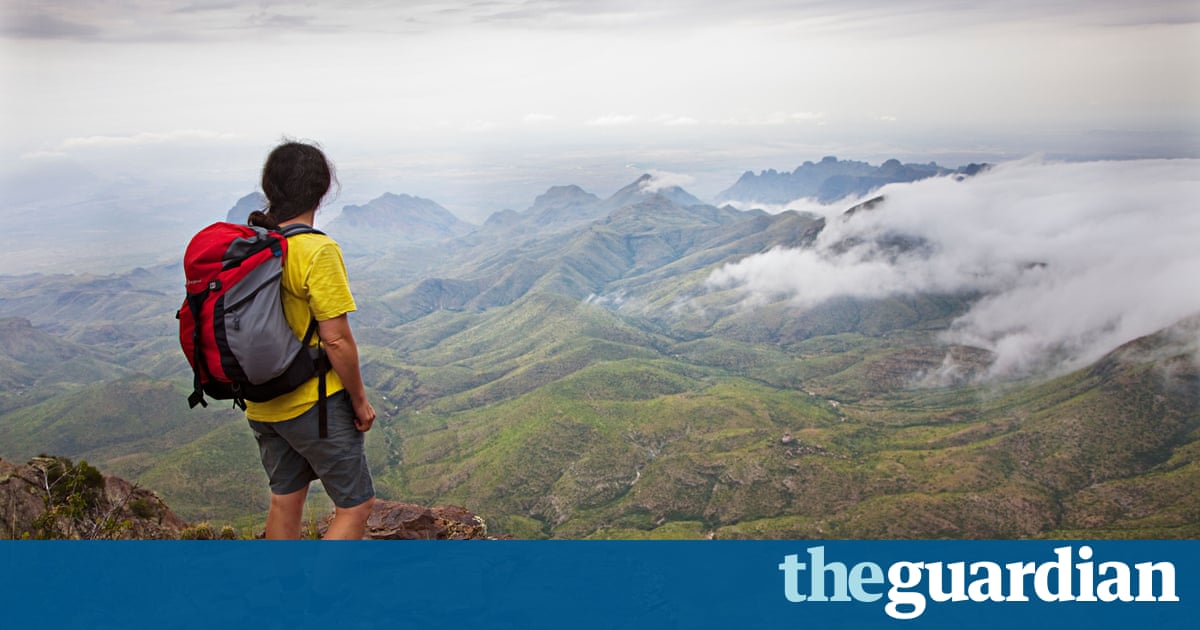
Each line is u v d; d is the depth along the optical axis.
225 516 74.25
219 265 2.41
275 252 2.43
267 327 2.41
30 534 4.02
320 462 2.68
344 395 2.66
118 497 5.04
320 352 2.58
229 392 2.50
